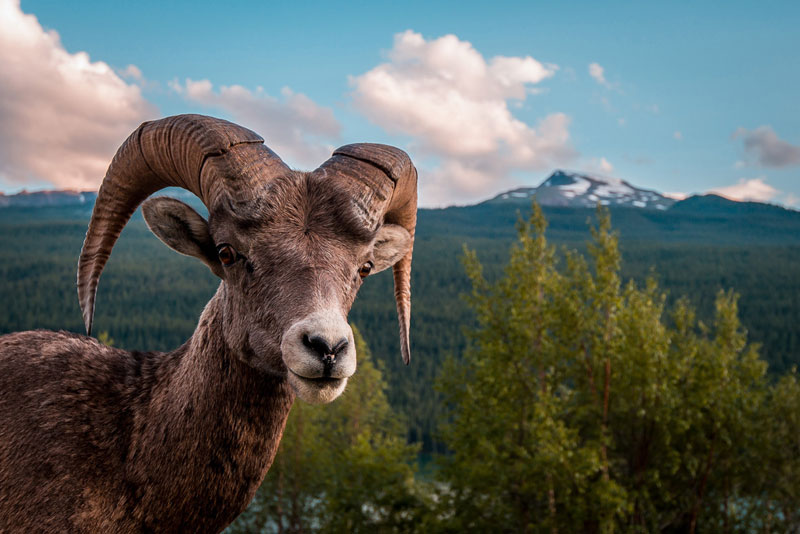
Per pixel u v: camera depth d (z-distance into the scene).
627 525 25.62
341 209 3.77
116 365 4.29
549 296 24.72
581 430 25.84
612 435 24.59
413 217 4.96
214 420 3.90
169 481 3.86
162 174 4.32
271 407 3.97
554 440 21.28
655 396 23.56
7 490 3.68
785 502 26.61
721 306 25.28
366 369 48.66
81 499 3.71
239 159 3.74
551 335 24.44
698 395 23.81
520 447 23.28
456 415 26.14
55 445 3.79
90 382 4.09
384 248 4.69
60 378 4.04
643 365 22.69
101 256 4.59
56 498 3.67
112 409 4.03
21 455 3.75
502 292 24.52
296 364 3.29
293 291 3.50
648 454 25.36
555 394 25.88
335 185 3.84
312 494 41.56
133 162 4.39
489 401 24.75
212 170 3.78
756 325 163.62
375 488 29.62
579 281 23.53
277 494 41.81
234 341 3.77
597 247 23.16
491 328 25.05
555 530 22.78
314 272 3.56
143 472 3.86
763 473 25.16
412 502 29.39
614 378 24.11
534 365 24.48
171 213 3.97
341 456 32.62
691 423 24.44
